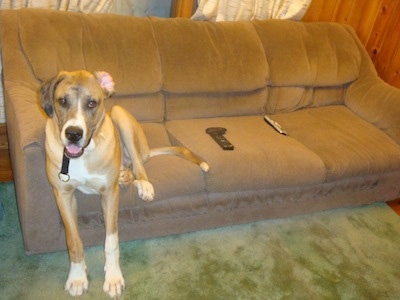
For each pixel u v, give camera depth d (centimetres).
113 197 162
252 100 258
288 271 197
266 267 197
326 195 232
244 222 220
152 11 277
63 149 141
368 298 189
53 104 140
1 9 206
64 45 200
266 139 223
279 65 261
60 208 155
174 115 239
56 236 173
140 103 226
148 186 175
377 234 236
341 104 301
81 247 162
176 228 201
